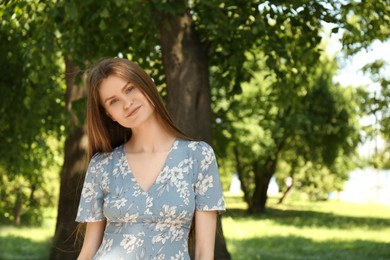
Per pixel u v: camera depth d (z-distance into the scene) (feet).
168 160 8.98
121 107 8.89
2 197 55.83
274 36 26.76
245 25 25.94
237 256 44.29
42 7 30.96
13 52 35.47
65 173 30.78
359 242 55.36
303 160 99.09
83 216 9.25
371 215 98.37
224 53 26.37
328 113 81.35
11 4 25.86
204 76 25.68
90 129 9.32
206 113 25.58
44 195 65.98
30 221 57.72
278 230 66.85
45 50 26.43
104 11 23.24
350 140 83.92
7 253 41.83
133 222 8.83
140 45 29.99
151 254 8.70
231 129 77.56
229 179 136.98
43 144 44.21
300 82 31.60
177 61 25.38
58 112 32.50
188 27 25.61
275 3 24.49
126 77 8.86
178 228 8.84
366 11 27.55
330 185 119.85
